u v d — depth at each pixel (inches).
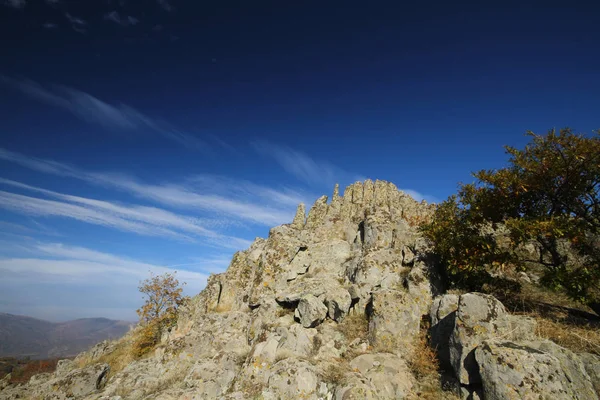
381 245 787.4
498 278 619.5
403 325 553.6
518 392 344.8
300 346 582.2
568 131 534.3
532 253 719.1
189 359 687.7
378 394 441.1
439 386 450.0
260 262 933.8
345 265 840.9
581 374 368.2
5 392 821.9
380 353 522.0
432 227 645.3
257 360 568.7
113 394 625.3
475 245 586.9
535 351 374.6
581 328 460.1
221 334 720.3
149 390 619.8
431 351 509.4
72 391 662.5
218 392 555.8
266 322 677.3
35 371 2440.9
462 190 637.3
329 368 511.5
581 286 481.4
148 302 1117.1
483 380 375.2
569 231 506.9
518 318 448.5
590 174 514.9
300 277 850.1
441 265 658.8
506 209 588.4
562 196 551.5
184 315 1011.9
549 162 530.9
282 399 477.7
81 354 1139.9
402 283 653.3
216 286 1019.9
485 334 426.0
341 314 649.6
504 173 573.9
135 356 935.7
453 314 514.0
